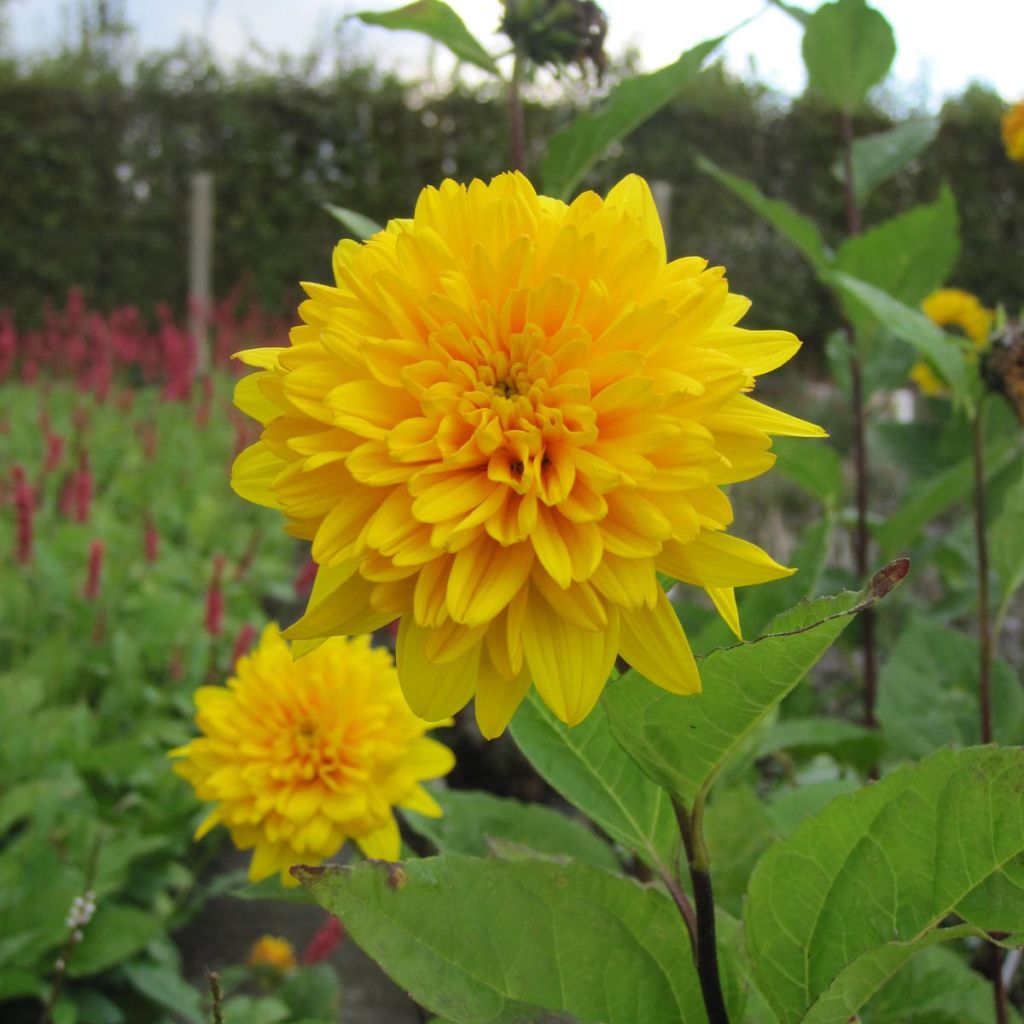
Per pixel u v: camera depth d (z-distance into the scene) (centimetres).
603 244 16
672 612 15
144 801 44
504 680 15
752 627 29
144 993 39
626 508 15
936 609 42
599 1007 15
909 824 15
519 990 15
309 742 29
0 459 93
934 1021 23
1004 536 30
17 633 53
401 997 41
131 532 75
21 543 53
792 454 39
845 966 14
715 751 15
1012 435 37
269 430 16
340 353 16
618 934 15
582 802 18
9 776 43
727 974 17
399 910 14
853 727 32
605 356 15
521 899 15
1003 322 31
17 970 35
